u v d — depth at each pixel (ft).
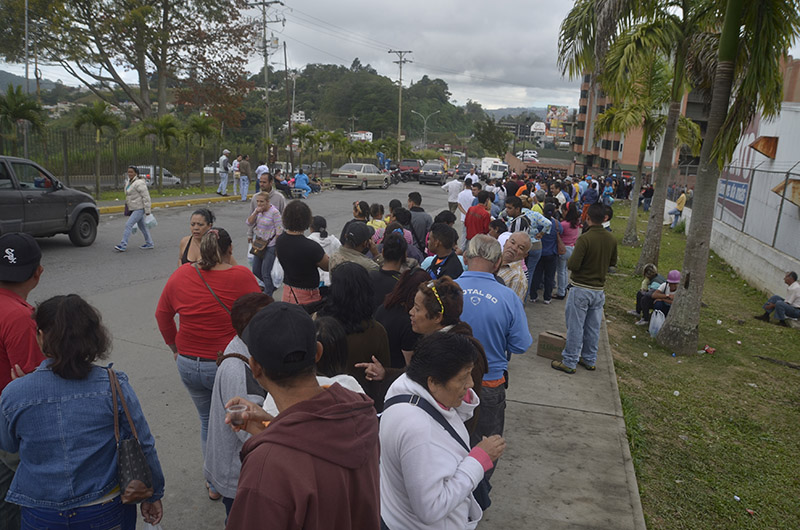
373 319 10.36
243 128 250.37
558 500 12.91
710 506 13.99
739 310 35.76
